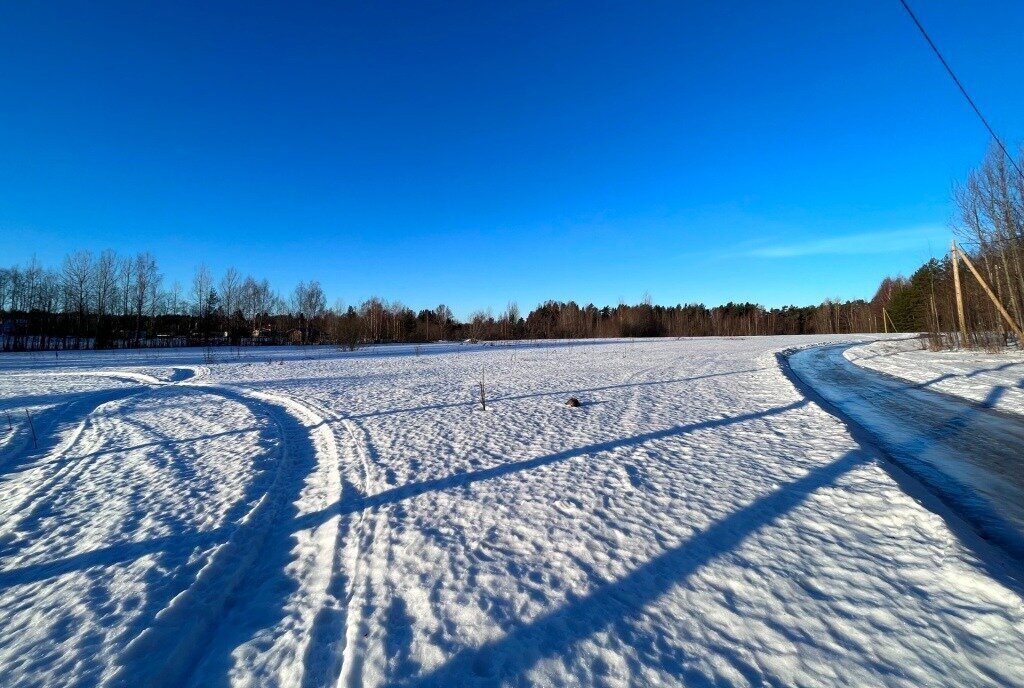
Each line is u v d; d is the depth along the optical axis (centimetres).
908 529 398
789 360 2239
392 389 1350
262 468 603
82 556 381
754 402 1023
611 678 242
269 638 282
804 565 346
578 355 2720
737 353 2658
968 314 2323
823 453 621
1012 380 1221
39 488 533
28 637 284
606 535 401
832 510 440
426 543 392
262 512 464
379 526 425
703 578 332
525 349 3544
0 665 260
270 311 6100
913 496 465
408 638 274
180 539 409
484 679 243
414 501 484
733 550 370
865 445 657
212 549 390
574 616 293
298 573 357
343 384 1477
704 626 281
